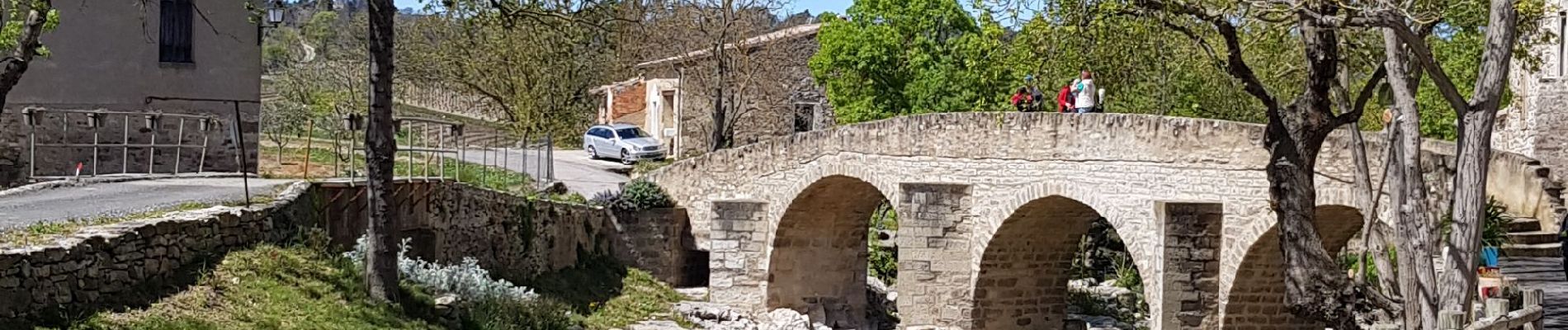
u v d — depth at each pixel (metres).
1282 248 20.88
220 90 35.12
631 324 34.81
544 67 50.88
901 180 37.00
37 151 33.25
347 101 54.34
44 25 22.92
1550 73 34.94
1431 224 22.89
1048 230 36.12
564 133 57.75
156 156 34.62
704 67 54.00
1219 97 36.53
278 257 23.31
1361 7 19.33
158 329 19.22
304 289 22.69
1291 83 29.02
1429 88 37.09
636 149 52.00
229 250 22.89
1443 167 25.69
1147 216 32.09
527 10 25.67
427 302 24.98
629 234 41.19
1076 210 35.78
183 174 32.50
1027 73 22.05
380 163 23.61
